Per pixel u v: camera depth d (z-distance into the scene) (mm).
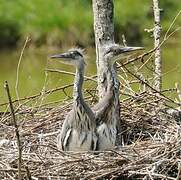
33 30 32188
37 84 20938
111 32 14281
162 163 12375
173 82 20250
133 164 12219
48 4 35375
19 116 14953
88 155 12711
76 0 36062
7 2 35625
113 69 13867
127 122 14492
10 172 12281
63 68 22359
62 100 15539
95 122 13328
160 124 14352
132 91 14969
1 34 33000
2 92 19188
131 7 33375
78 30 31688
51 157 12641
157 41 15516
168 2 34281
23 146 13156
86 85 17859
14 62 27625
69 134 13336
